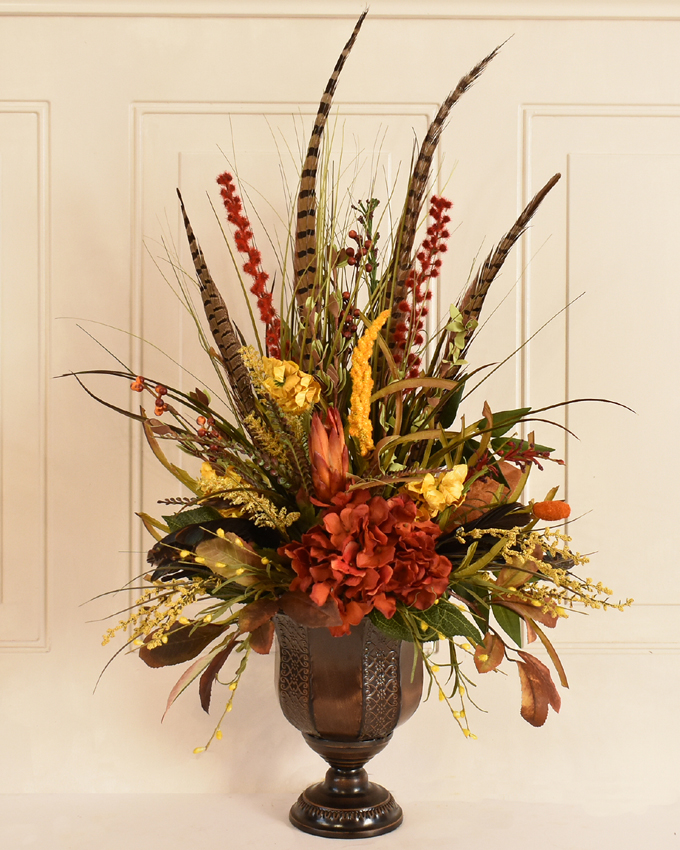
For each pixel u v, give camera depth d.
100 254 1.25
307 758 1.23
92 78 1.25
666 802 1.21
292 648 0.97
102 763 1.23
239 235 0.97
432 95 1.26
